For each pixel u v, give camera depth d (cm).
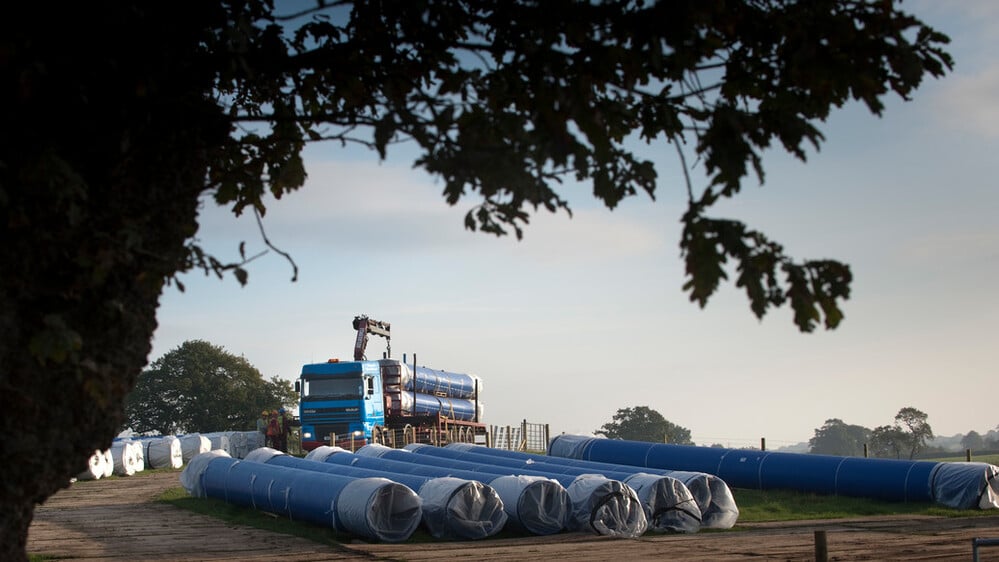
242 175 660
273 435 4450
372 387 3784
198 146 534
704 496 1861
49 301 453
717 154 469
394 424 4094
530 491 1708
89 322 467
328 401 3700
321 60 618
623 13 536
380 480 1638
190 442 4297
